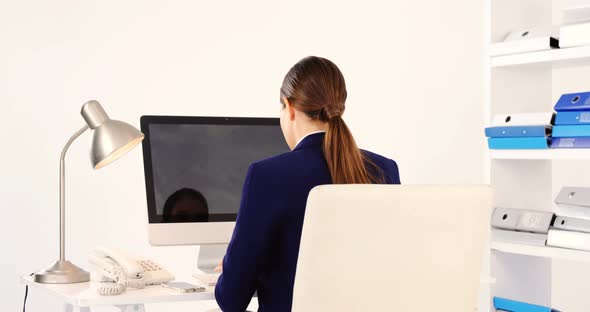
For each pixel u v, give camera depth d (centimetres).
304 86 173
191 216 225
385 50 399
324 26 402
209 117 232
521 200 277
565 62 259
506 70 271
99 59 372
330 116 173
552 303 334
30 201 365
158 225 221
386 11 399
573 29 244
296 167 166
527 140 252
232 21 393
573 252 238
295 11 401
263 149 236
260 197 163
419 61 394
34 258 366
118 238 381
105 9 373
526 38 258
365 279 149
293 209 163
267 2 398
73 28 369
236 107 394
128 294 183
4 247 361
